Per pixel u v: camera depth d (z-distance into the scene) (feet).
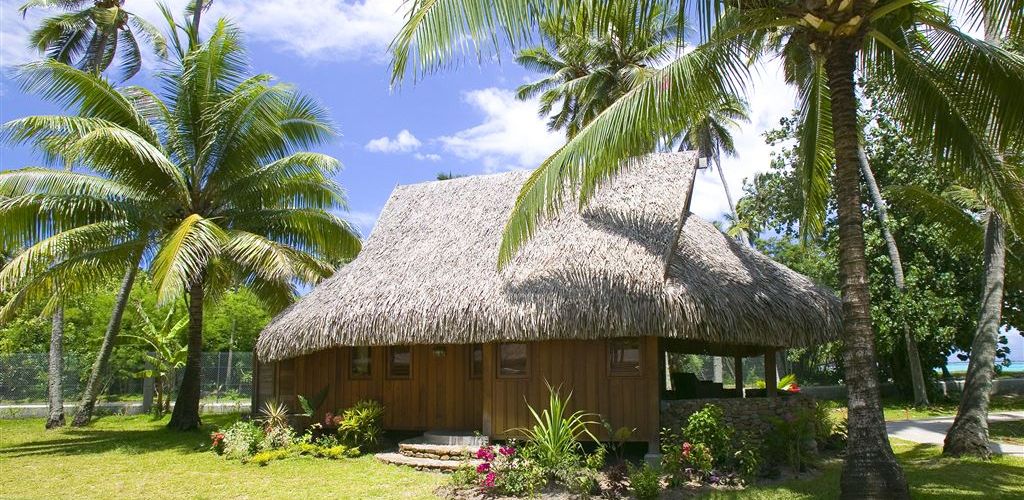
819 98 34.71
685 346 49.52
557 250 40.86
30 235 47.67
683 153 48.37
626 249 39.06
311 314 44.16
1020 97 28.45
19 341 86.74
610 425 37.83
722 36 27.45
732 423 38.09
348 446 43.27
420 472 36.94
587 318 35.50
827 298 41.24
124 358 78.33
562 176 28.60
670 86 27.17
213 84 52.19
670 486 31.89
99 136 43.37
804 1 26.30
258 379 51.52
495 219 48.47
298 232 56.59
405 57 23.71
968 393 39.93
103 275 50.16
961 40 28.76
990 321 40.01
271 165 52.95
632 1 26.50
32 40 72.28
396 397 46.83
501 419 40.29
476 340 37.91
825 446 42.70
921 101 31.83
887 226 69.67
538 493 30.99
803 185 37.91
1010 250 50.21
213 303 66.44
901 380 80.84
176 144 52.54
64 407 73.15
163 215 52.42
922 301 68.64
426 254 46.91
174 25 53.16
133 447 47.06
